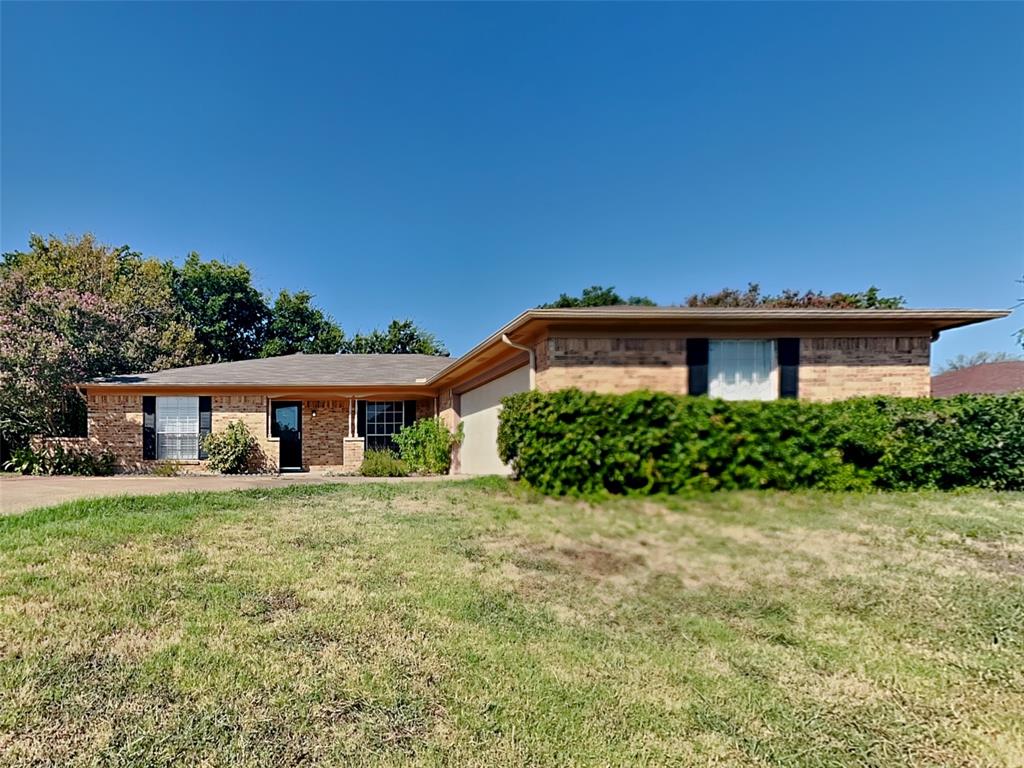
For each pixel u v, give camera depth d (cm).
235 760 255
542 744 273
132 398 1579
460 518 721
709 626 415
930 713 307
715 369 1030
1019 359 2320
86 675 319
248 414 1619
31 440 1502
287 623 396
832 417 891
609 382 992
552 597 467
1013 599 464
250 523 679
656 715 301
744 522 699
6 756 253
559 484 856
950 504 793
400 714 294
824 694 325
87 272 2488
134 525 641
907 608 448
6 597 420
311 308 3450
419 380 1702
